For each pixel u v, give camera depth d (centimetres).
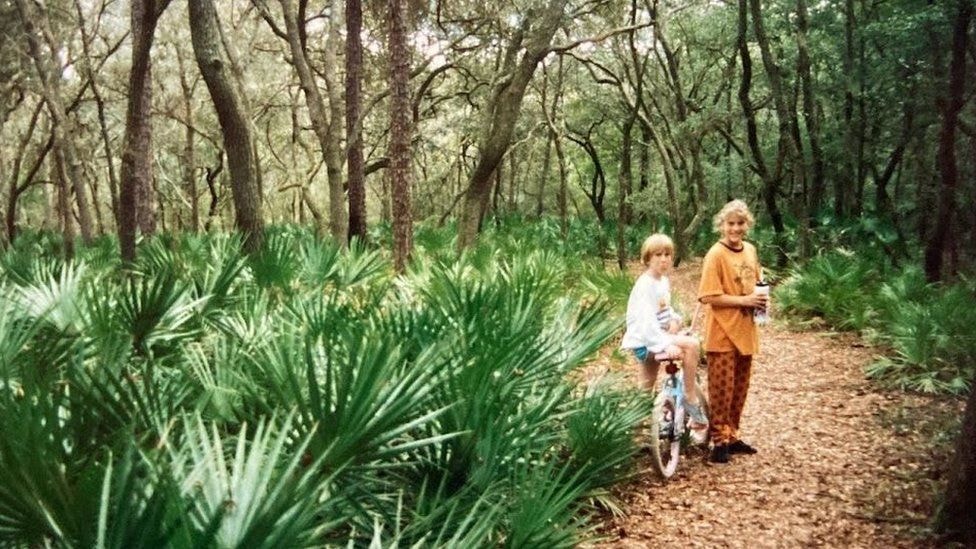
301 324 478
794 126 1814
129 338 418
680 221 2078
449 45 2009
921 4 1414
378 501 325
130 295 529
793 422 693
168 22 2778
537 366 450
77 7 2384
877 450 607
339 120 1619
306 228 2012
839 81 1817
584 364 548
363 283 883
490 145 1443
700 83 2867
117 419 295
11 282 725
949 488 453
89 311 477
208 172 3347
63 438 267
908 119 1723
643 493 529
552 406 426
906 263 1598
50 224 3731
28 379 290
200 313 596
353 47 1639
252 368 392
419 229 1944
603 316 546
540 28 1417
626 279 1023
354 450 292
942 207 1344
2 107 2572
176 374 423
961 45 1294
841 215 1988
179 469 239
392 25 1188
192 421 317
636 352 580
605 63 2695
